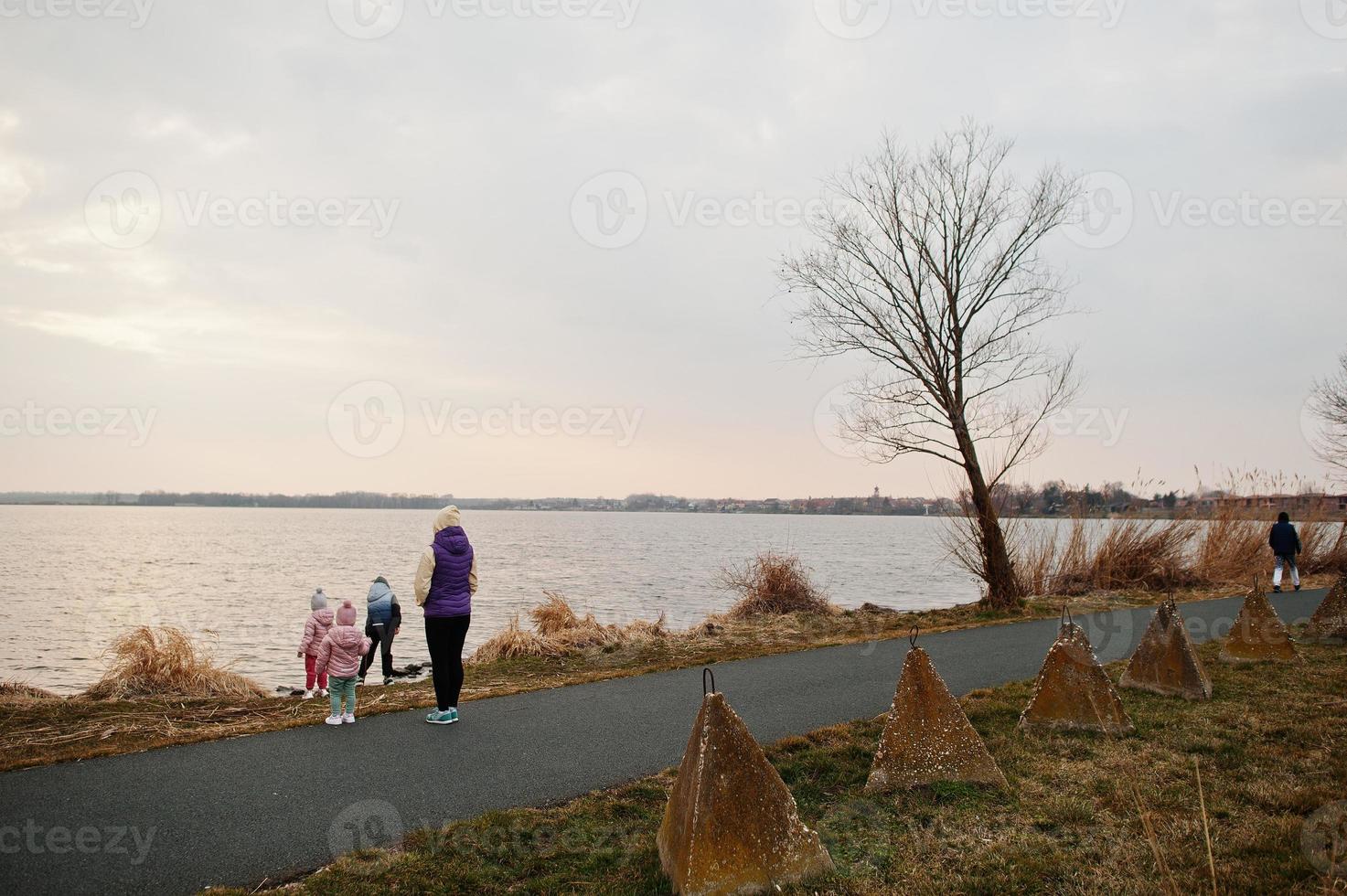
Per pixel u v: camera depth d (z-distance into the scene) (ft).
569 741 23.20
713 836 14.10
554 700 28.78
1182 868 14.83
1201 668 27.37
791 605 61.16
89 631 68.90
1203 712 25.17
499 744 22.80
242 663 52.80
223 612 81.71
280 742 22.97
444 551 25.30
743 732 15.14
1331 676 30.07
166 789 18.81
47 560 160.45
